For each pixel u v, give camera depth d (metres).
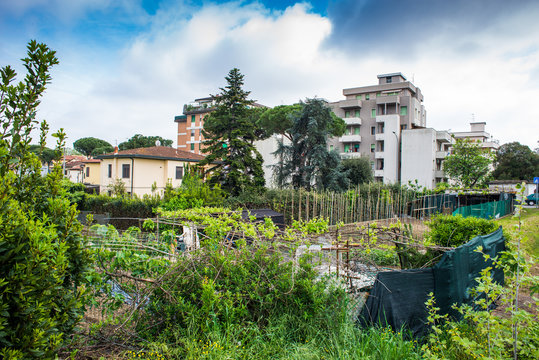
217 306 4.06
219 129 20.50
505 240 7.02
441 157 41.47
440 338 4.65
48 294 2.39
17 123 2.89
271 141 40.31
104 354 3.63
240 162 19.80
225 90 20.47
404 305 4.85
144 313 4.24
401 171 40.66
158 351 3.65
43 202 3.05
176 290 4.36
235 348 3.69
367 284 5.90
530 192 43.09
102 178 29.39
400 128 43.84
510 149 49.56
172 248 5.89
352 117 44.75
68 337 2.94
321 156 23.33
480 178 36.06
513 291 3.45
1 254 2.28
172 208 14.14
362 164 31.33
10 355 2.09
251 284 4.53
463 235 8.79
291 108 30.78
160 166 28.78
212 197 15.62
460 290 5.24
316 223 6.38
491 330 3.40
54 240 2.80
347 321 4.48
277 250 5.16
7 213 2.41
